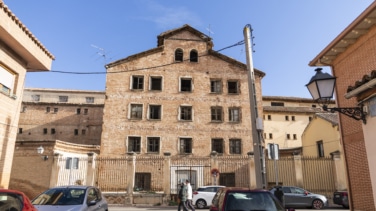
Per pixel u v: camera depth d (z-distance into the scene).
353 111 8.39
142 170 26.03
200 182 25.69
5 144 11.68
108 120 27.38
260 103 29.61
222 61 30.69
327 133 26.62
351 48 9.83
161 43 32.22
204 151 27.48
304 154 30.45
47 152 23.81
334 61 10.90
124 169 25.59
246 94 29.80
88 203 8.27
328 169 22.39
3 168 11.52
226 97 29.47
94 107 46.72
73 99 51.28
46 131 44.97
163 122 27.89
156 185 25.80
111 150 26.56
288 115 40.19
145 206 19.19
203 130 28.06
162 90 28.89
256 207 6.52
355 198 9.66
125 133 27.16
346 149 10.20
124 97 28.22
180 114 28.47
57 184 21.19
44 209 7.52
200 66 30.22
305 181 22.38
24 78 12.94
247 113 29.12
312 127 29.48
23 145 23.91
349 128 10.04
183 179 25.81
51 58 14.32
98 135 45.22
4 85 11.72
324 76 6.93
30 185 22.83
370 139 7.83
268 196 6.89
